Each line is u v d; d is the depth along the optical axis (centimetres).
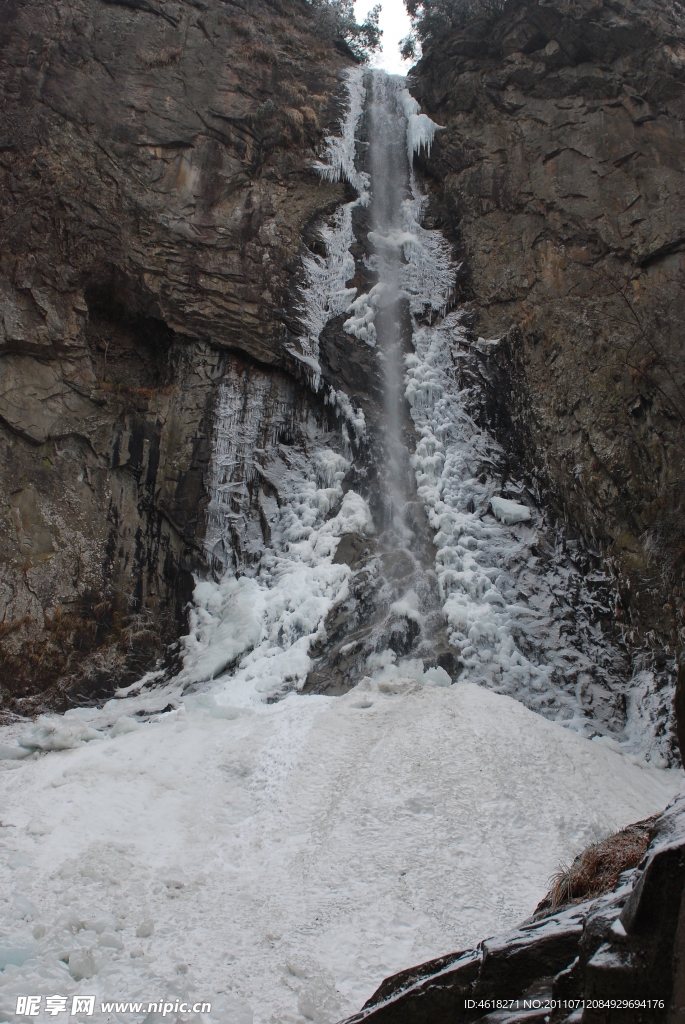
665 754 1302
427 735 1083
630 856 605
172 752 1112
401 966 735
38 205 1634
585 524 1622
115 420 1628
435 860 892
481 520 1614
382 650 1324
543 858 916
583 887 617
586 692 1389
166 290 1705
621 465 1612
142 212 1709
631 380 1666
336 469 1661
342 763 1058
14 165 1638
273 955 745
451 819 950
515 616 1449
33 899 815
